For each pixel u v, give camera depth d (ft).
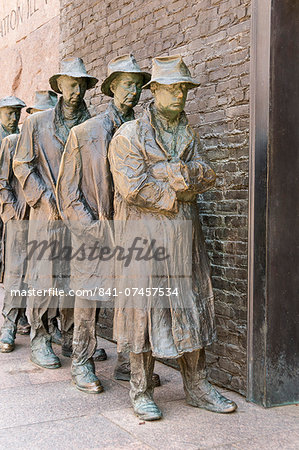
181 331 11.78
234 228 13.69
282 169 12.63
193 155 12.32
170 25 15.85
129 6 17.63
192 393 12.57
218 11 14.16
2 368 15.60
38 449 10.45
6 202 17.85
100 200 13.80
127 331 12.09
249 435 11.10
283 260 12.73
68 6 21.45
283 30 12.50
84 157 13.91
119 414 12.19
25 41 26.14
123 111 14.15
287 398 12.84
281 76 12.51
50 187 15.78
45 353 15.81
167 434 11.13
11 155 17.88
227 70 13.88
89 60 20.02
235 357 13.64
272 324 12.64
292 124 12.71
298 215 12.86
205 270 12.42
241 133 13.47
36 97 18.42
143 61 16.98
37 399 13.12
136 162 11.80
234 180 13.66
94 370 14.15
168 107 11.98
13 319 17.72
